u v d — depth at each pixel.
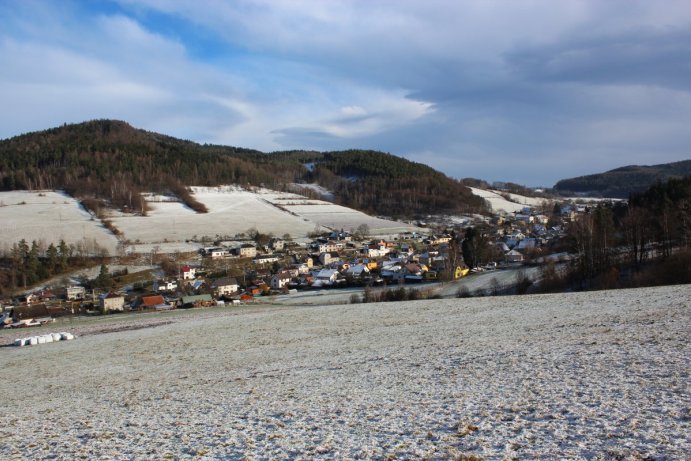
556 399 10.82
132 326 50.12
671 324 19.61
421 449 8.45
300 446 9.38
